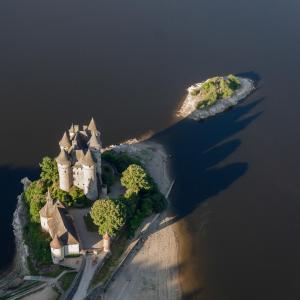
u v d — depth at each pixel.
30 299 195.88
